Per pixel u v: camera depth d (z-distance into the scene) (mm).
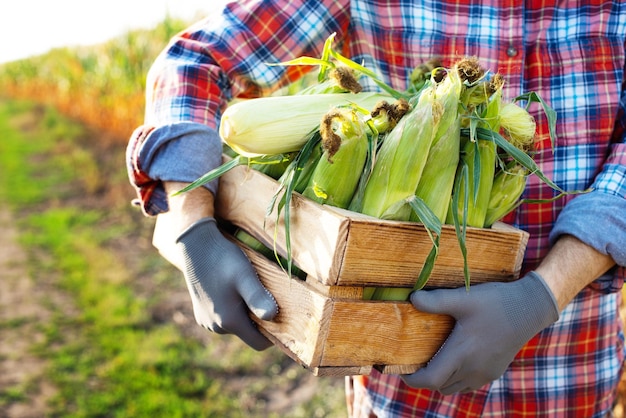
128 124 12531
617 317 2004
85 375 4875
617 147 1742
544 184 1797
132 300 6277
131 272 7152
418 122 1379
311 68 1879
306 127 1441
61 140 15164
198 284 1531
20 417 4332
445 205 1437
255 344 1551
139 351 5141
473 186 1479
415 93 1617
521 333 1507
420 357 1524
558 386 1931
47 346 5410
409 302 1462
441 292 1468
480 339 1484
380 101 1447
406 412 1963
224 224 1706
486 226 1566
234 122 1405
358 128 1386
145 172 1644
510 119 1507
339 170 1396
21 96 24484
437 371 1501
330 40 1520
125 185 10906
